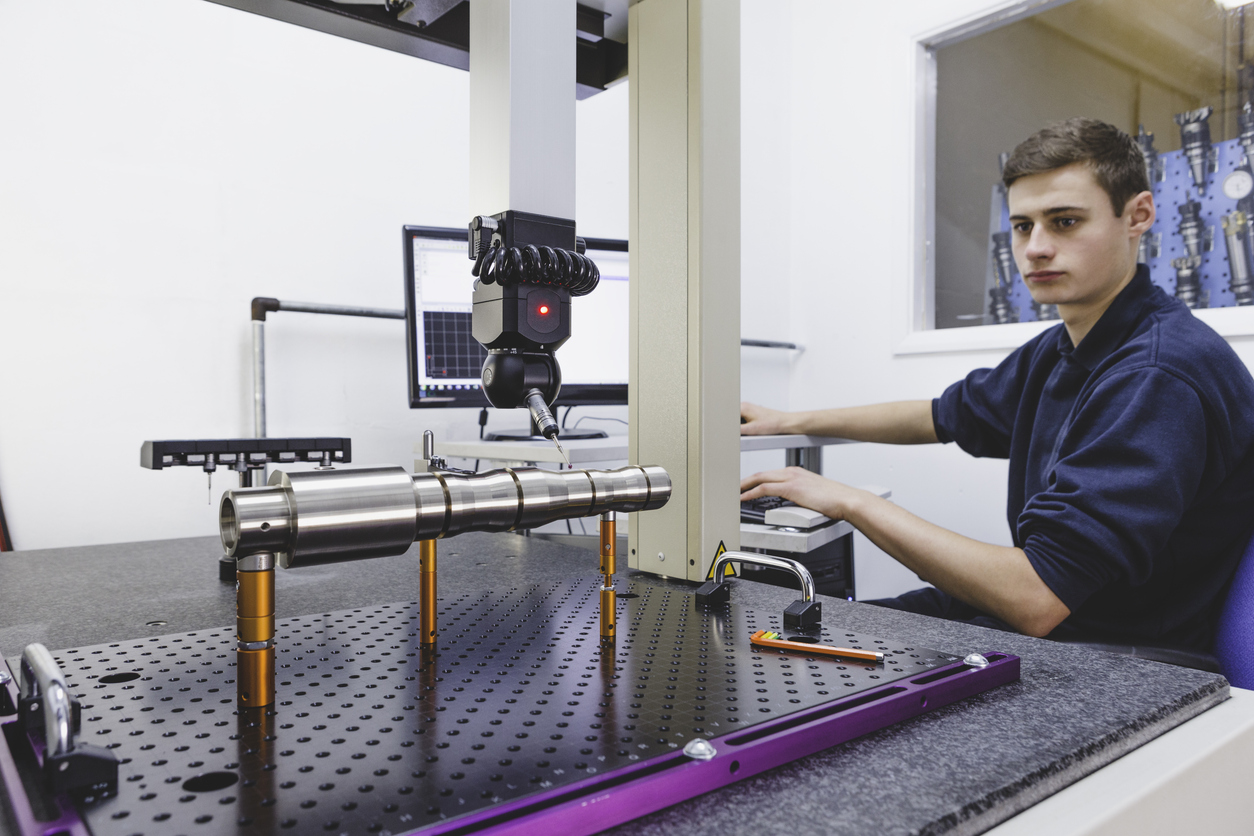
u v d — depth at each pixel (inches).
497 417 77.9
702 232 31.6
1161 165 76.5
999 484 86.5
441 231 63.9
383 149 70.8
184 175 60.2
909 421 64.5
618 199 88.8
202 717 15.4
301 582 32.8
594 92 42.2
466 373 64.9
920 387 96.0
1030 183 49.2
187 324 60.5
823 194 106.5
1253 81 70.1
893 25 97.2
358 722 15.1
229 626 25.0
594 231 86.7
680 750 13.7
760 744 14.2
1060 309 50.1
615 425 86.2
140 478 58.4
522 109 22.0
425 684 17.5
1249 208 70.7
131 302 58.0
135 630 24.9
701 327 31.4
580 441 56.3
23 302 53.7
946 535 42.5
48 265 54.6
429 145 73.6
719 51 32.4
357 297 69.4
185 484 60.6
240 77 62.8
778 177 108.6
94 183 56.3
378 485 16.4
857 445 100.1
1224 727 18.6
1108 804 14.4
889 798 13.2
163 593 30.7
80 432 55.9
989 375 60.8
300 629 22.6
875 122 99.9
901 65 96.6
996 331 88.0
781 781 13.9
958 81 94.5
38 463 54.2
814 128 107.3
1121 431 38.9
